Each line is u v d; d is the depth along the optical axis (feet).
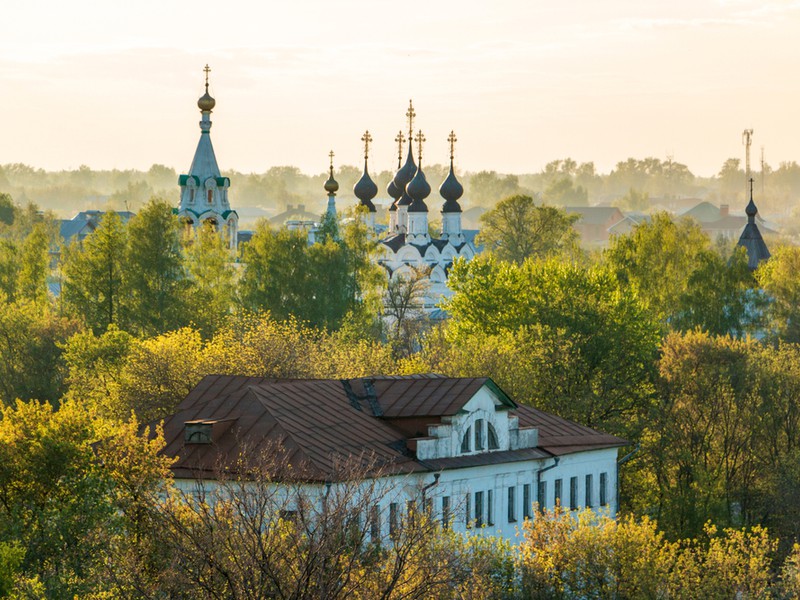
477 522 456.04
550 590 356.18
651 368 646.33
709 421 615.57
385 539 401.08
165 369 549.54
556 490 491.31
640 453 595.88
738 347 650.84
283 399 440.04
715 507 561.43
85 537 321.93
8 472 344.90
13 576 301.84
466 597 299.58
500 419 470.80
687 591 375.66
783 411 617.62
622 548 362.33
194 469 406.21
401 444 441.27
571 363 619.26
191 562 270.05
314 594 264.52
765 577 393.29
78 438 351.87
